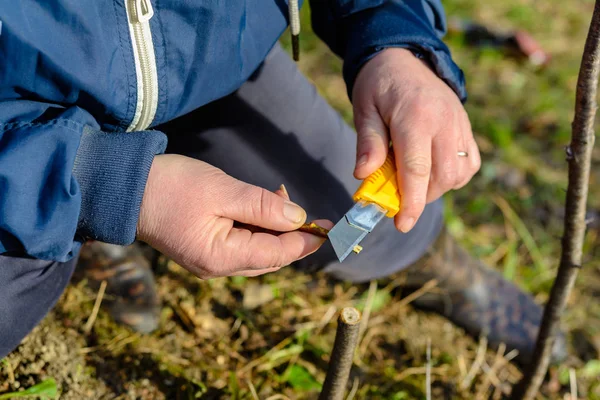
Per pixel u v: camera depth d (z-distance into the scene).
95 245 0.94
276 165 0.90
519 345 1.06
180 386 0.93
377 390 0.98
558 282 0.83
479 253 1.20
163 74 0.66
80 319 0.95
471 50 1.77
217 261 0.65
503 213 1.30
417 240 0.97
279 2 0.74
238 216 0.65
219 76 0.71
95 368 0.91
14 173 0.60
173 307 1.01
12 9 0.58
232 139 0.88
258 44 0.74
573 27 1.96
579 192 0.76
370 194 0.68
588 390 1.04
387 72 0.76
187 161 0.66
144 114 0.68
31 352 0.89
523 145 1.47
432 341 1.06
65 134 0.62
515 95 1.63
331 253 0.94
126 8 0.62
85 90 0.63
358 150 0.74
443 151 0.72
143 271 0.97
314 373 0.98
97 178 0.63
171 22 0.65
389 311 1.08
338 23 0.84
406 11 0.80
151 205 0.64
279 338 1.01
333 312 1.06
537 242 1.25
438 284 1.04
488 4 1.99
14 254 0.68
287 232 0.67
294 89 0.89
